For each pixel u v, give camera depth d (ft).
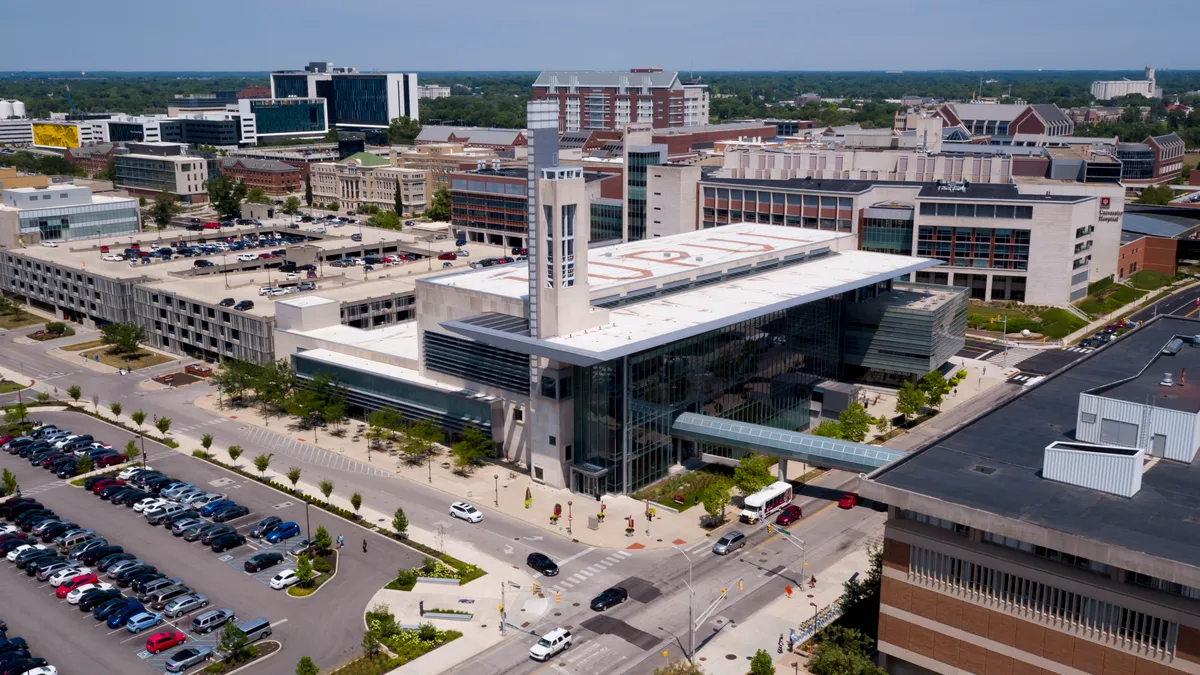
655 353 408.67
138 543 368.27
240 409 527.40
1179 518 239.09
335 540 367.86
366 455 457.68
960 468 272.31
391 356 504.02
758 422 485.56
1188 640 214.69
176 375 593.42
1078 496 252.62
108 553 355.36
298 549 360.89
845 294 550.77
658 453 422.00
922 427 495.41
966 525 242.17
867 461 380.37
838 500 406.21
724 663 287.48
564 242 392.47
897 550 259.19
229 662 289.12
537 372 411.54
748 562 349.82
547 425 413.39
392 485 421.59
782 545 363.35
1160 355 353.72
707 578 338.34
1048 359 622.13
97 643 301.22
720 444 417.08
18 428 485.97
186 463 447.83
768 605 320.09
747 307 454.40
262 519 385.70
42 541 370.53
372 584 335.67
